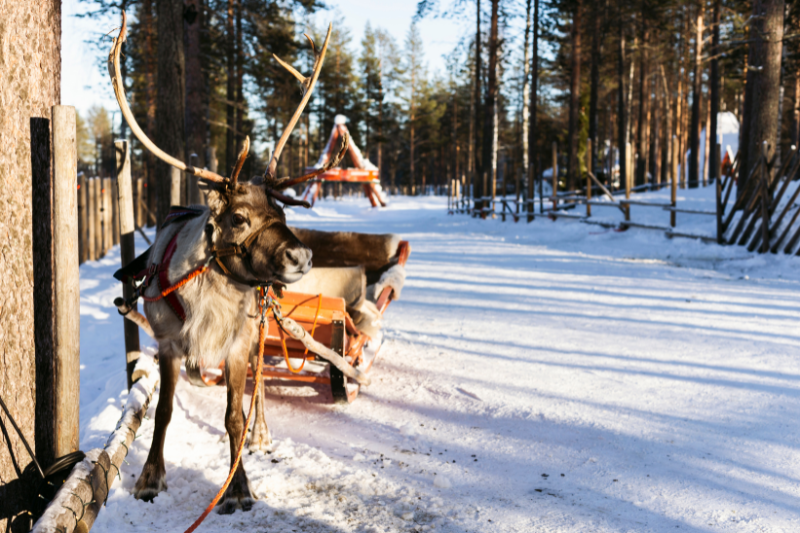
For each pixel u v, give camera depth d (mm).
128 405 4566
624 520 3668
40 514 3254
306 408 5609
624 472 4336
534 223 24375
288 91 34031
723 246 16156
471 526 3592
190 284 3770
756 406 5621
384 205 44250
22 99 3072
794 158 15156
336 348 5297
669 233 17906
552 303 10438
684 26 44000
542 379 6430
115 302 4145
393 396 5930
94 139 98312
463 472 4340
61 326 3303
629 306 10125
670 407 5625
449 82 83188
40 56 3172
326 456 4508
